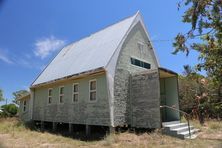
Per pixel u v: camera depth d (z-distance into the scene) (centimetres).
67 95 1691
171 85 1494
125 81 1447
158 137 1147
